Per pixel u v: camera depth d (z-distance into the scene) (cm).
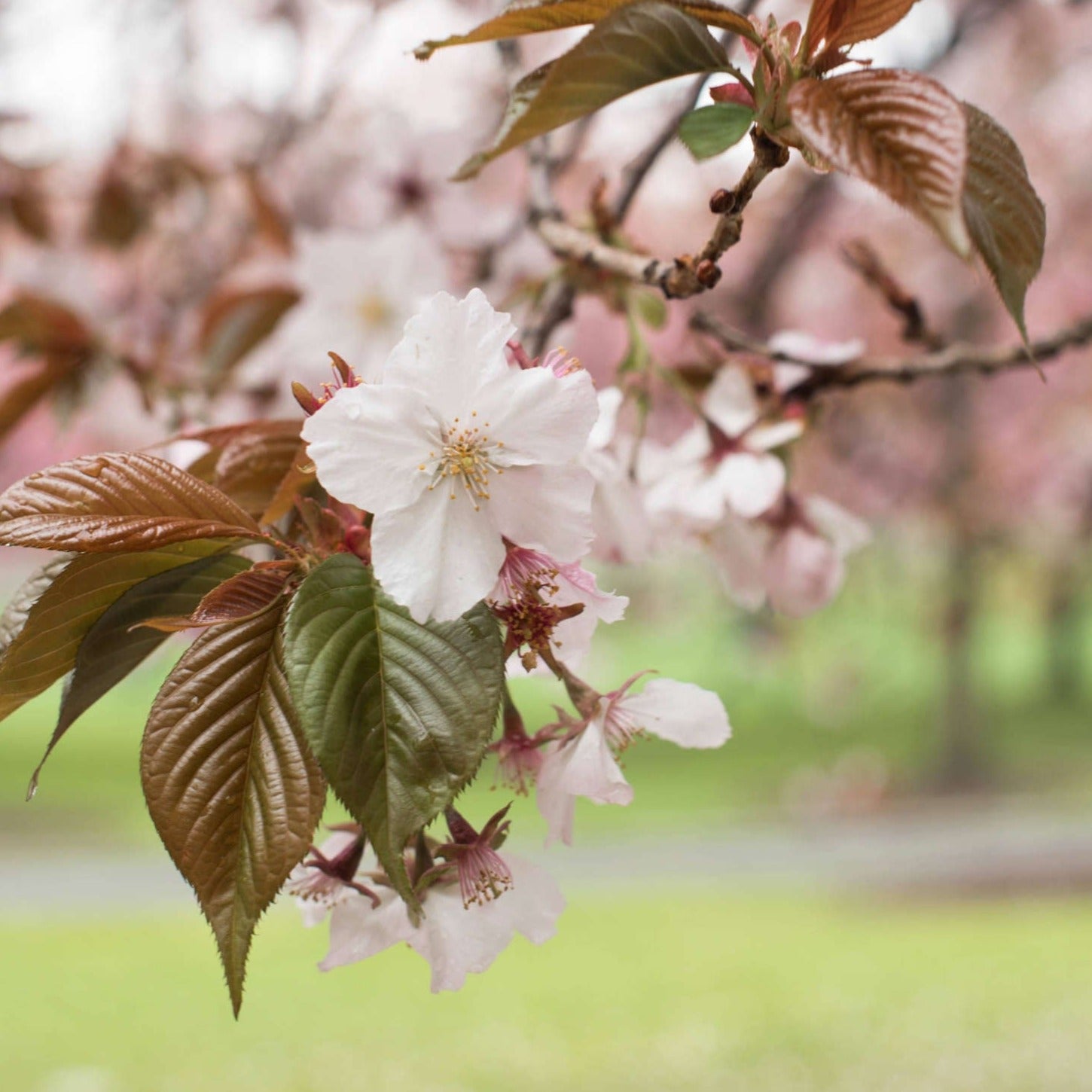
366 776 42
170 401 91
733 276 207
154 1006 273
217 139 176
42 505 44
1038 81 413
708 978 300
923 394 460
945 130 42
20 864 443
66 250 124
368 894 45
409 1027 260
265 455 52
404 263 93
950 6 176
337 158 129
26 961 311
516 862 46
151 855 461
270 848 43
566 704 54
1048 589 987
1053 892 407
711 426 62
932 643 777
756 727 880
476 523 44
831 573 65
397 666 43
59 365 87
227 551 46
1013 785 691
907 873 448
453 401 44
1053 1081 220
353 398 44
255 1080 224
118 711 924
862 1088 220
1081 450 572
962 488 509
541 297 63
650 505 61
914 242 436
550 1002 280
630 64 45
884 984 292
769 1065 233
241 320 94
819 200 145
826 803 611
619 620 46
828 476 438
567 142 96
